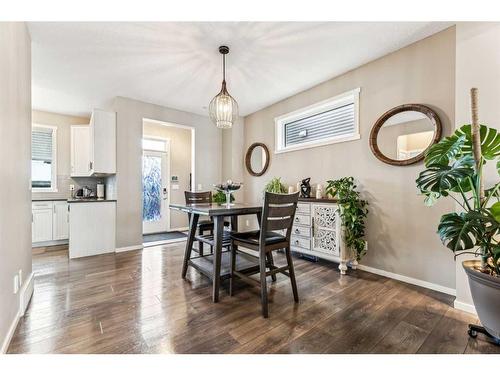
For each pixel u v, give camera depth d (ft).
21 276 5.95
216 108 8.07
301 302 6.68
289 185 12.85
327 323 5.63
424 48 7.77
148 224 18.08
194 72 9.95
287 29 7.29
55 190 14.89
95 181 16.17
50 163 14.99
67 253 11.98
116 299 6.80
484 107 5.93
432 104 7.59
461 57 6.27
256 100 13.34
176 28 7.18
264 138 14.66
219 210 6.70
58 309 6.21
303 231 10.37
